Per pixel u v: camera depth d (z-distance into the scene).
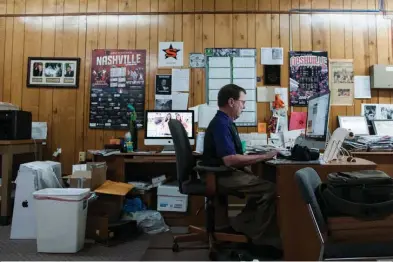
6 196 2.55
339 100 2.97
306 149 1.82
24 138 2.76
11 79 3.07
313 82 2.97
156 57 3.03
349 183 1.25
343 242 1.25
